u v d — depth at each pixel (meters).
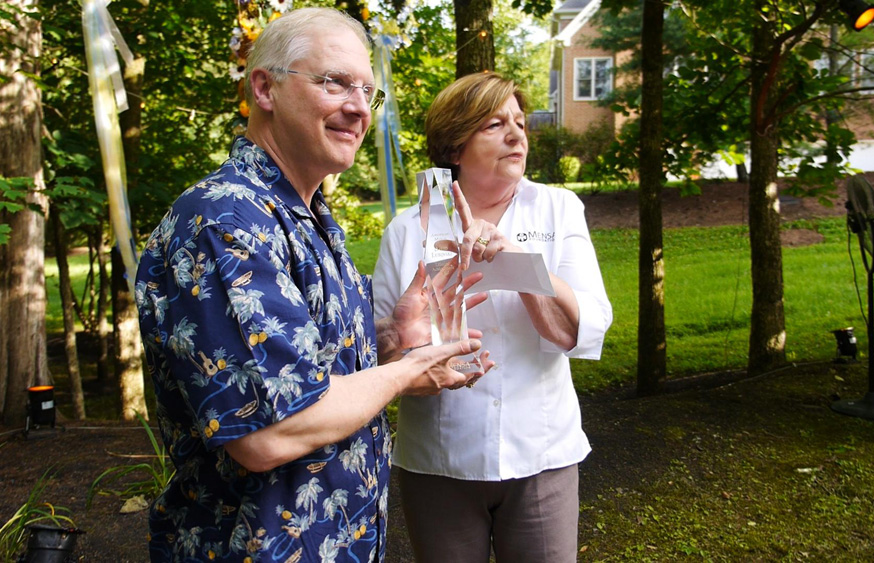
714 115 6.10
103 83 3.85
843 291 8.91
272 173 1.30
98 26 3.85
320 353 1.21
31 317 5.23
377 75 3.96
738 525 3.07
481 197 1.81
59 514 3.36
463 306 1.57
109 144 3.90
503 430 1.69
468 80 1.75
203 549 1.22
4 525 3.18
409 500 1.80
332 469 1.26
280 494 1.21
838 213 13.19
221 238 1.15
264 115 1.33
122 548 3.00
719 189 15.66
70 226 5.11
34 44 5.20
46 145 5.55
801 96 5.54
